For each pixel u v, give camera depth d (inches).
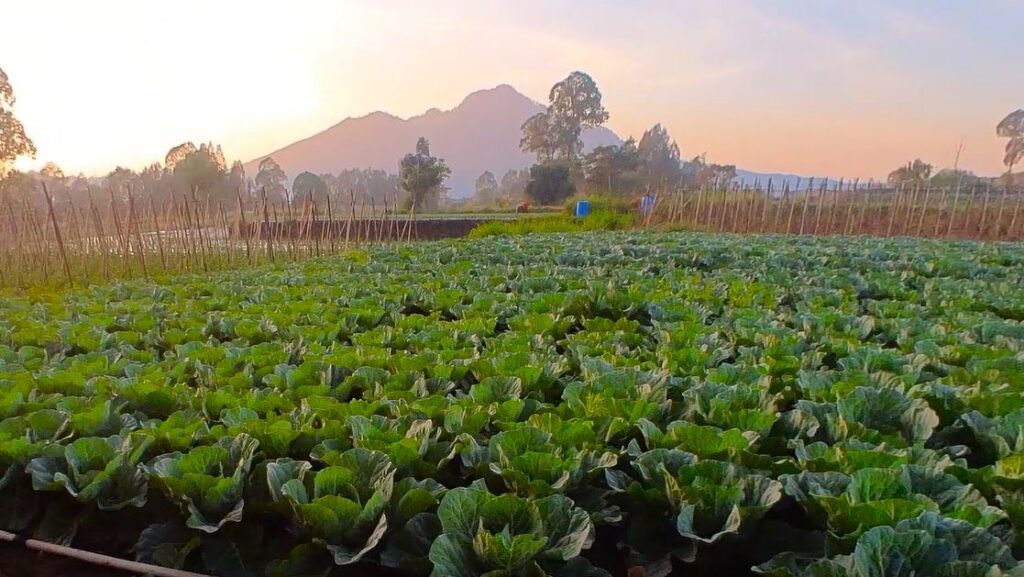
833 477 69.8
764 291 198.4
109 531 78.0
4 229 377.1
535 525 64.0
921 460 76.4
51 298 219.9
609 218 772.6
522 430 80.2
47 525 77.3
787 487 68.6
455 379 116.4
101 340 143.9
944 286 217.5
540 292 212.5
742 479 69.6
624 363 121.2
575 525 64.1
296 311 180.1
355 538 67.1
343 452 79.3
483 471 77.7
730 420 88.6
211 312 183.5
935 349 128.3
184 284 253.4
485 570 60.6
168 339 149.6
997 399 91.3
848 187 746.2
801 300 200.8
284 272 283.1
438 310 187.2
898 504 60.4
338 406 95.3
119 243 394.9
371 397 105.6
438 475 81.2
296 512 68.6
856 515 61.9
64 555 73.4
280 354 126.6
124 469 78.5
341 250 482.9
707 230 735.1
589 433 84.2
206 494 72.7
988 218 687.1
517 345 132.8
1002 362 112.3
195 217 446.0
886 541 54.1
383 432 85.1
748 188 812.0
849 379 103.3
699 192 826.2
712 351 128.5
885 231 727.7
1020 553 62.0
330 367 114.0
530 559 59.6
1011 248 392.5
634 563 67.5
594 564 74.1
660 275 262.7
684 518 64.4
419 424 86.1
